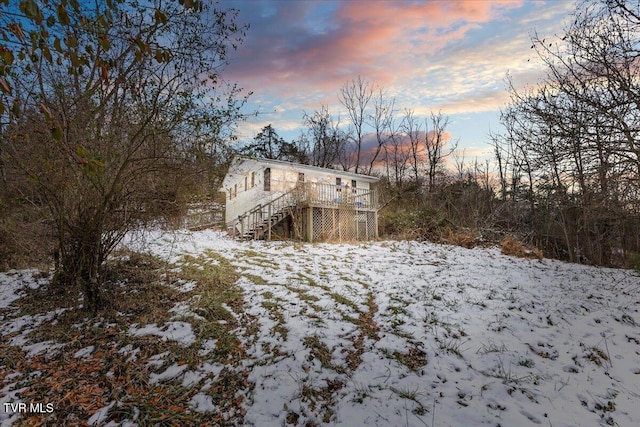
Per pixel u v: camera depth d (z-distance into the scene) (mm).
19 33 1967
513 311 5711
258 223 15578
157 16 2971
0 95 2324
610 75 5480
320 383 3531
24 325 5191
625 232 12750
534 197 15617
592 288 7582
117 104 5266
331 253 11461
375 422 2930
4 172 4855
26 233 5684
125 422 2928
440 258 10875
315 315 5422
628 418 3174
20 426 2881
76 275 5730
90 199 5227
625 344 4828
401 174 36125
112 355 4133
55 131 2506
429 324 5082
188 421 2953
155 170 5621
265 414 3053
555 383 3656
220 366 3871
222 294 6445
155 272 8125
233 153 6172
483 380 3641
